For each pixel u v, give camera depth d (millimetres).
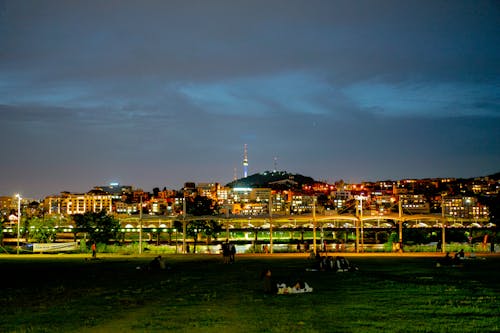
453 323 27812
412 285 44375
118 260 87812
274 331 26344
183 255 104562
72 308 34750
